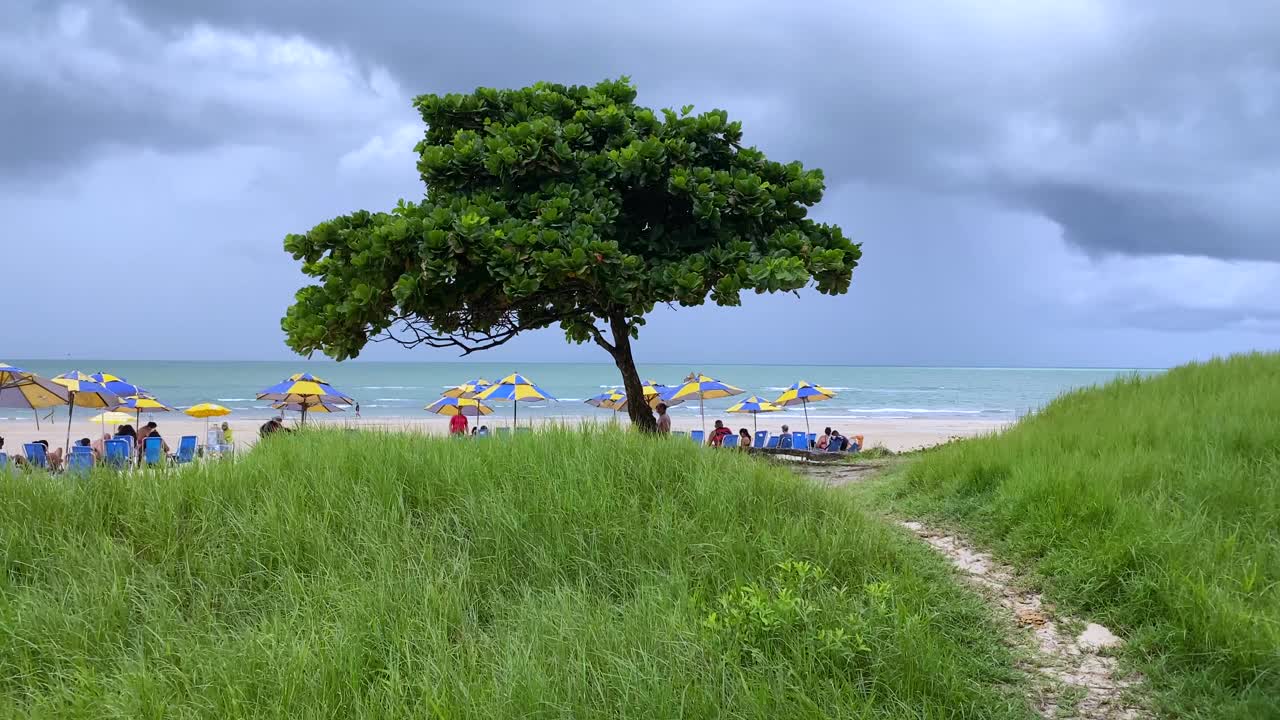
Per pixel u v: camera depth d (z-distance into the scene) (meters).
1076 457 8.09
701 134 11.30
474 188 10.45
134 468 6.49
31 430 38.81
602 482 6.31
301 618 4.57
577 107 11.63
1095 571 5.68
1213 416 8.96
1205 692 4.27
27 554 5.33
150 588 4.97
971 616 5.29
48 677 4.12
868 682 4.14
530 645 4.22
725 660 4.05
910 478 10.12
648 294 9.73
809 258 10.26
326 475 6.36
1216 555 5.48
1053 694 4.39
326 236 10.38
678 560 5.30
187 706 3.79
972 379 161.25
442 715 3.58
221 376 136.00
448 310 10.08
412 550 5.42
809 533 5.93
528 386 22.06
